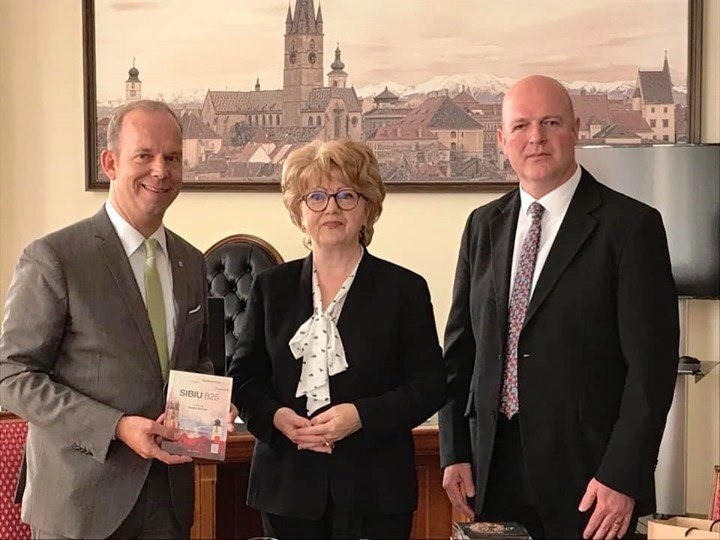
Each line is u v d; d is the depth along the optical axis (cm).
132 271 273
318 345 281
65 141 544
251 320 294
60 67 541
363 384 280
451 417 313
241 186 537
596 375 282
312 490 277
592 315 282
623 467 271
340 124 534
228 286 513
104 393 264
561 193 293
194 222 542
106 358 265
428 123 530
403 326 286
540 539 294
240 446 409
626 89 519
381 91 531
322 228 281
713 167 469
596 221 286
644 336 277
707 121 520
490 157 529
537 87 292
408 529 283
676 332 283
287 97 536
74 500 262
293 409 282
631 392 276
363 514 277
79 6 540
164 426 257
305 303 287
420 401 278
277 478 281
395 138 532
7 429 314
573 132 295
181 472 276
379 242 539
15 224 543
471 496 307
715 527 265
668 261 286
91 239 270
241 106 538
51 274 262
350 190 280
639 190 475
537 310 286
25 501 271
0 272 542
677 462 479
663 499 480
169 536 272
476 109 527
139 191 271
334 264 288
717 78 518
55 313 262
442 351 323
